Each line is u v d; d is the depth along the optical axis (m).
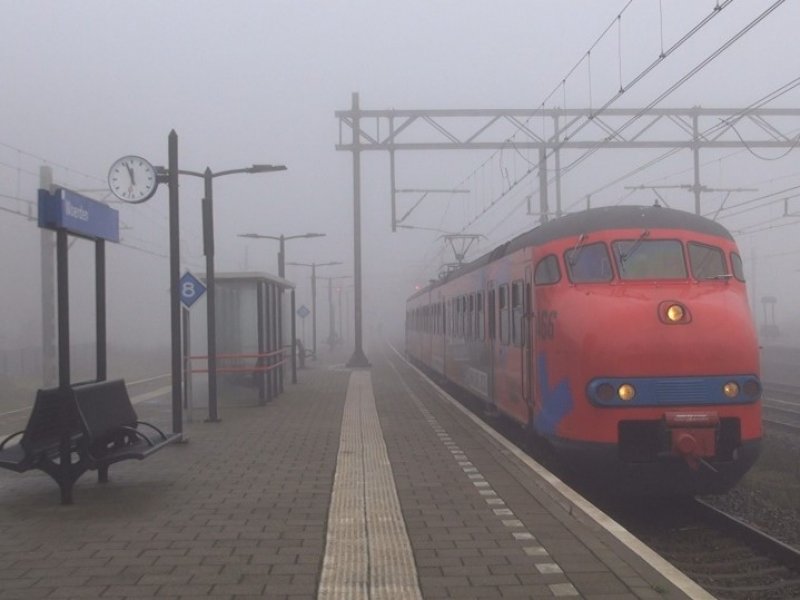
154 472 10.55
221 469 10.74
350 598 5.68
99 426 9.26
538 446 12.12
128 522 7.86
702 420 9.09
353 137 28.98
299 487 9.51
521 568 6.32
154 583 6.02
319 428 14.95
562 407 9.87
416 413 17.33
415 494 9.07
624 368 9.27
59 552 6.85
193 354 19.47
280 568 6.37
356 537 7.27
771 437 15.90
